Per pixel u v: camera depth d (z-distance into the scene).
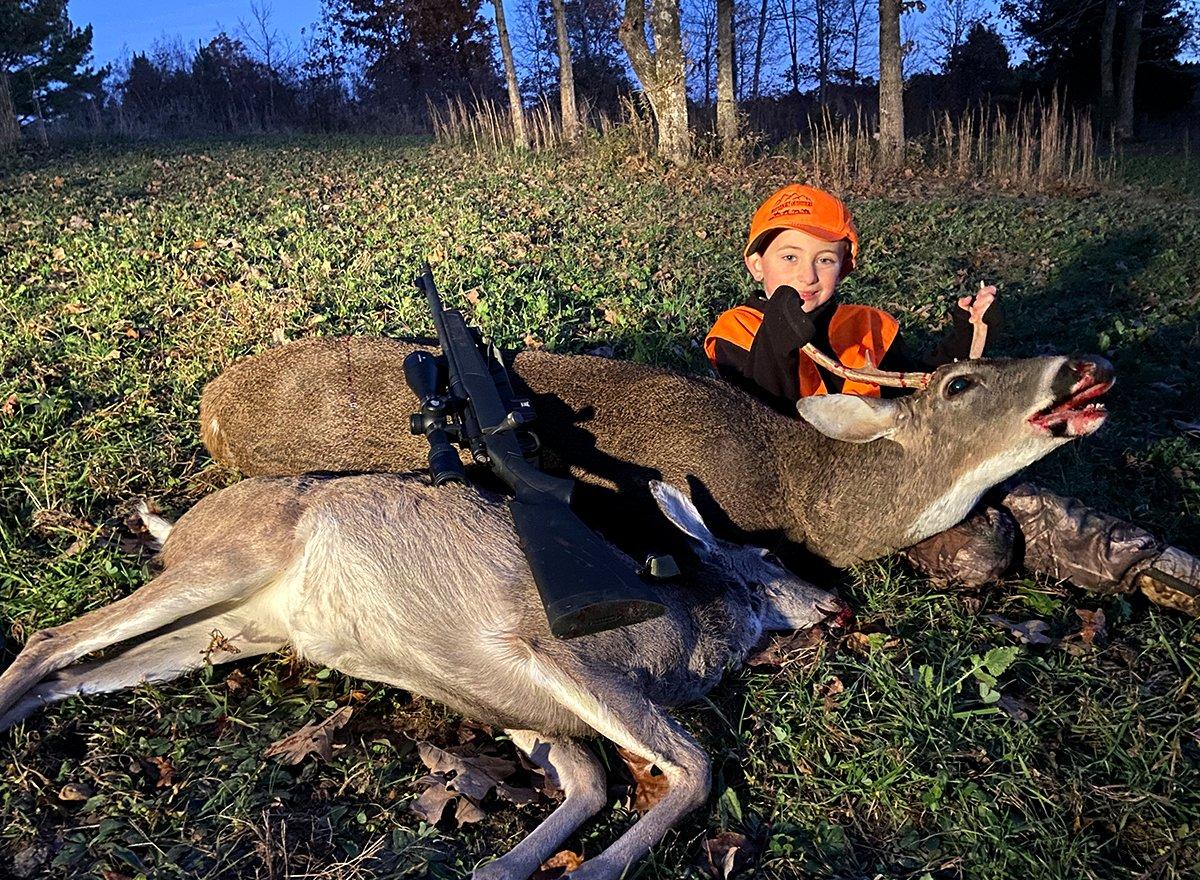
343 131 25.86
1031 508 4.02
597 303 7.22
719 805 2.96
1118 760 3.10
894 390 4.43
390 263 8.08
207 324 6.24
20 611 3.61
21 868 2.65
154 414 4.97
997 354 6.78
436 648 3.21
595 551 2.84
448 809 2.97
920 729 3.19
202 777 2.97
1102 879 2.72
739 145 16.75
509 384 3.54
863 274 8.91
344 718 3.25
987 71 34.97
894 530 3.82
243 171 15.05
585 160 16.91
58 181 13.19
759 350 4.13
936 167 16.92
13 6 28.59
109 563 3.79
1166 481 4.92
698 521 3.54
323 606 3.30
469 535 3.30
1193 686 3.38
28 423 4.79
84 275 7.43
